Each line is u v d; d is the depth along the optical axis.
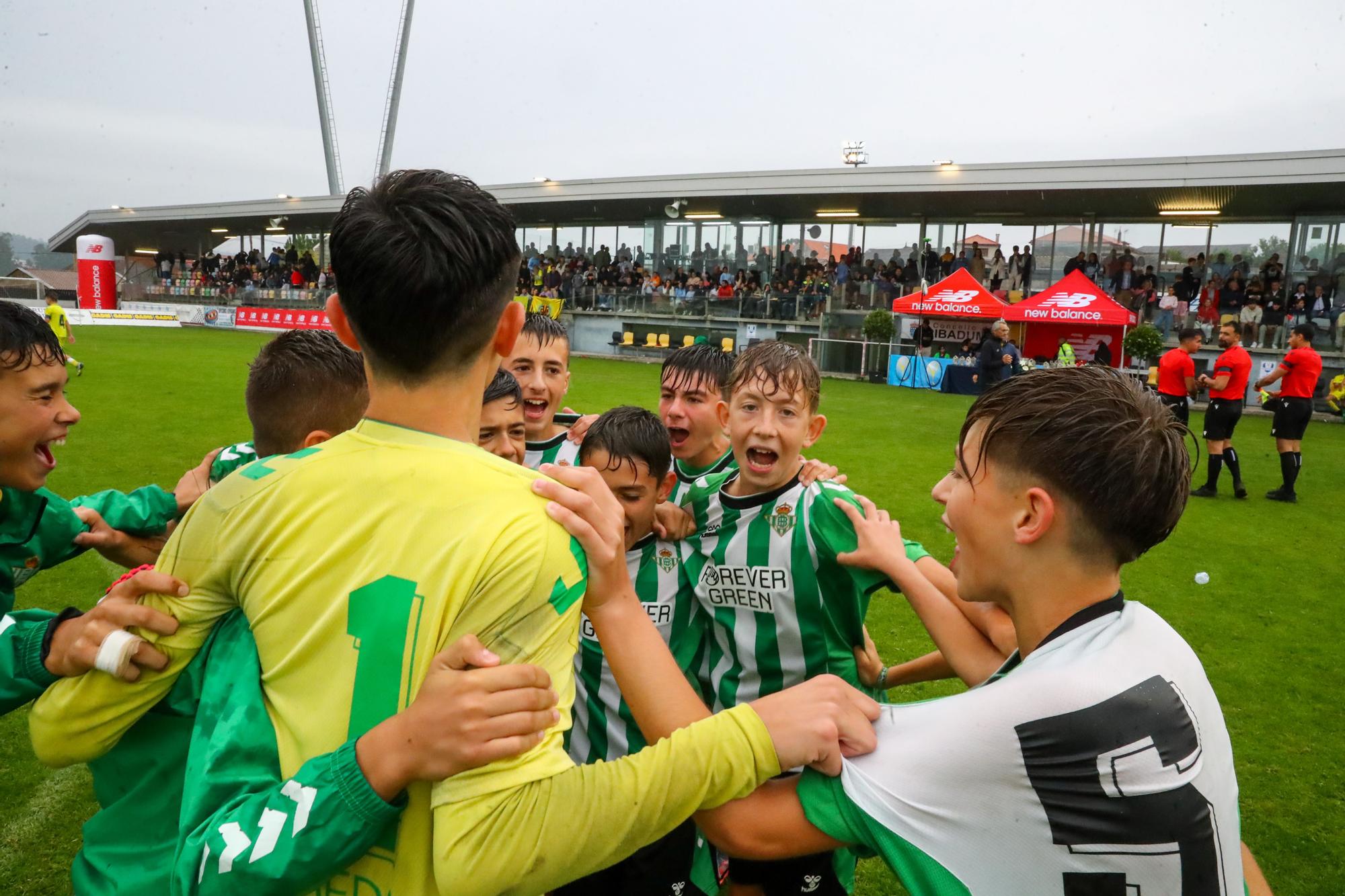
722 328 22.19
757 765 0.93
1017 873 0.89
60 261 45.31
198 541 0.95
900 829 0.93
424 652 0.86
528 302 22.00
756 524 2.06
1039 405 0.95
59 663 0.99
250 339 22.66
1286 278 18.83
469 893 0.81
